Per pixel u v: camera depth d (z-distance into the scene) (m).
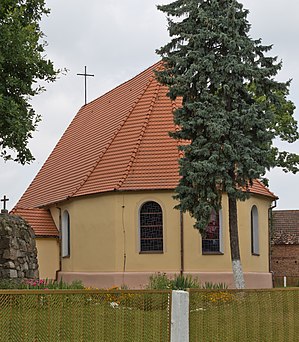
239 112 21.08
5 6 17.02
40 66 17.69
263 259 27.84
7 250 19.88
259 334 10.75
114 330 7.85
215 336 9.54
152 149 27.08
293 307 12.05
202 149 20.53
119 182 26.02
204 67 20.97
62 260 29.44
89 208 27.17
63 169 34.16
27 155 17.81
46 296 7.08
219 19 21.17
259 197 27.89
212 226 25.73
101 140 31.06
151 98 29.47
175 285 21.31
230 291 10.11
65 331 7.24
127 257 25.72
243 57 21.28
